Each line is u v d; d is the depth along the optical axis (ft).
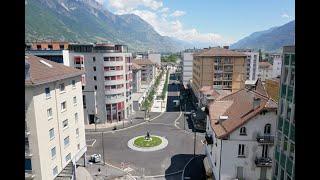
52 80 103.81
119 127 222.89
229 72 288.92
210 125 118.93
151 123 234.17
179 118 251.19
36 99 96.17
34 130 96.63
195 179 128.36
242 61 287.28
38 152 98.12
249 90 123.13
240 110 106.83
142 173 135.95
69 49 227.61
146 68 448.24
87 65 225.76
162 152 164.45
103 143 183.52
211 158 116.88
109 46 228.63
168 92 411.95
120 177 132.26
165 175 133.28
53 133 109.29
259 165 94.89
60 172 115.03
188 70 441.27
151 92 375.25
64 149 118.93
